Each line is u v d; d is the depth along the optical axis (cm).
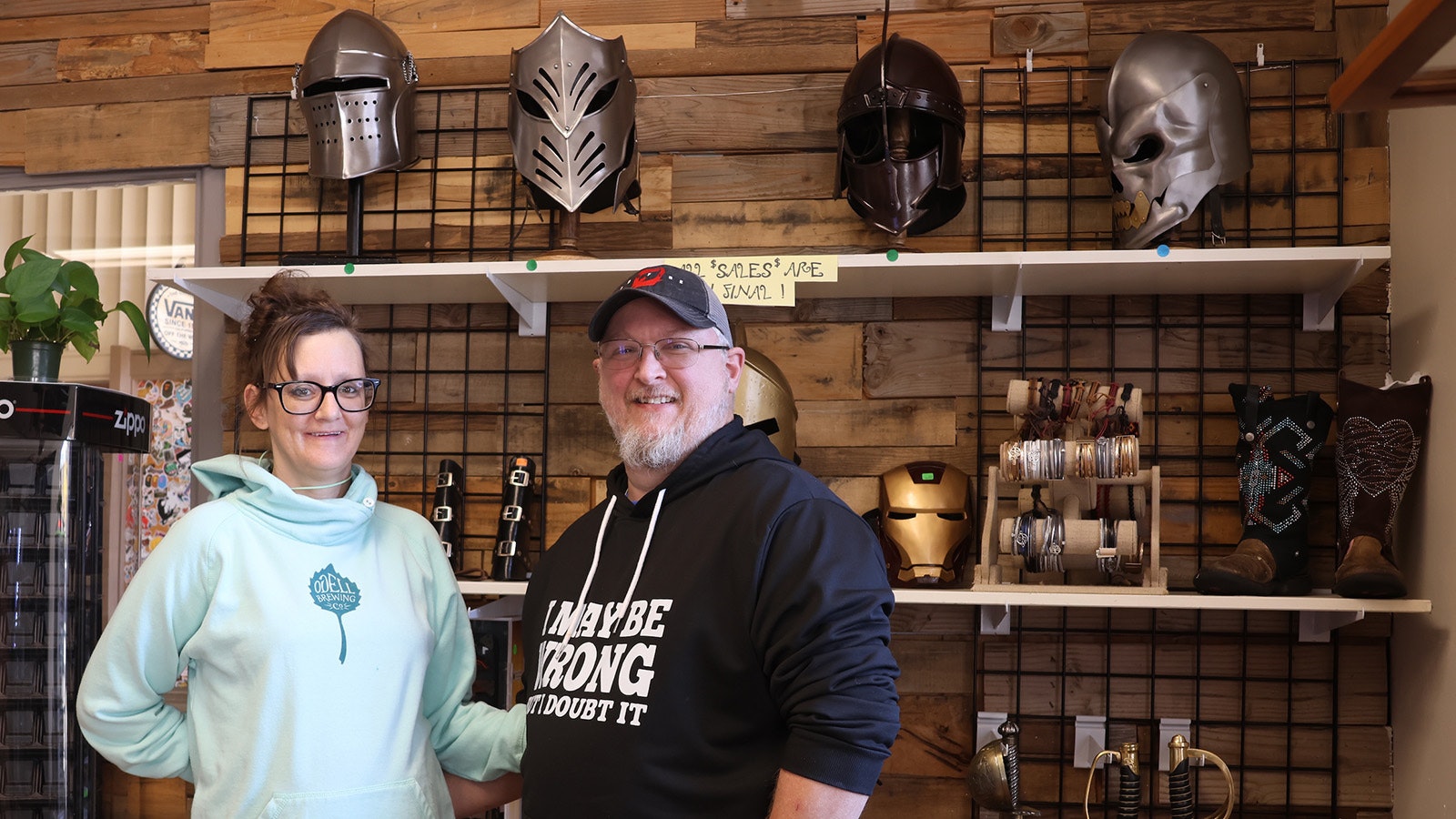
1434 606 174
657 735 110
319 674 130
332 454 138
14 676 179
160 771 135
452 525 205
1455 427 167
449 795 143
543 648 128
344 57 200
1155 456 200
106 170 236
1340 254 171
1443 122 173
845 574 109
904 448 206
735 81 216
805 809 100
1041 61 209
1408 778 184
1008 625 198
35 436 177
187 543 133
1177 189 178
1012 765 181
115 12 237
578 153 190
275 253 226
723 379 128
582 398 215
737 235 213
